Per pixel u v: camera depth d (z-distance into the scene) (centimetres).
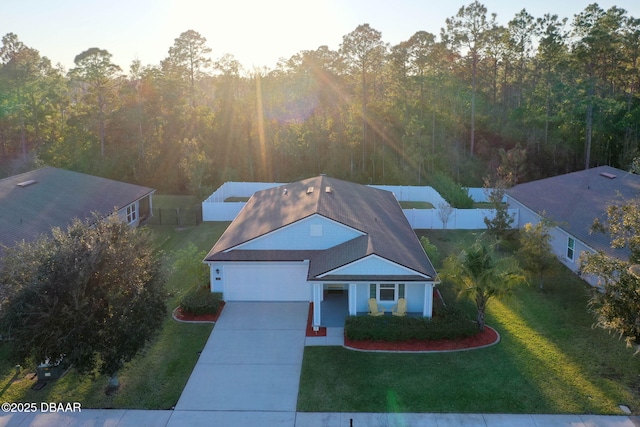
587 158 4512
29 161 4762
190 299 2078
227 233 2448
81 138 5081
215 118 5106
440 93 5222
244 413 1407
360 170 4856
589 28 5475
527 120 4966
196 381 1573
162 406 1443
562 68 5294
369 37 4847
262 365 1666
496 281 1762
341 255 2022
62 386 1542
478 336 1827
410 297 1998
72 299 1303
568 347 1748
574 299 2164
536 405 1414
